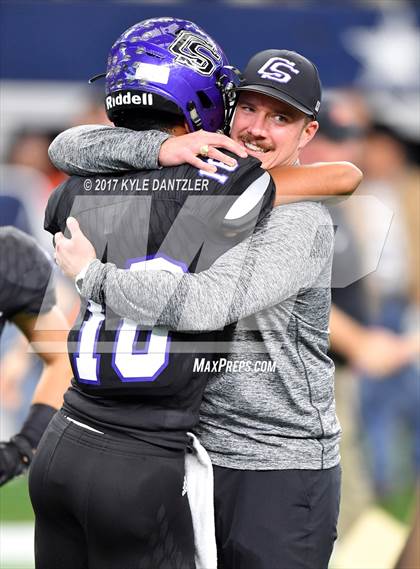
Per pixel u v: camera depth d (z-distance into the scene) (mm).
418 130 18438
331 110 13688
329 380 8586
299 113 8547
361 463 14883
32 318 9094
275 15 19094
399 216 17000
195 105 8195
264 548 8320
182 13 19094
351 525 14102
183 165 7906
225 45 19125
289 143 8586
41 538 8375
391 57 19016
